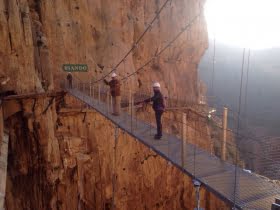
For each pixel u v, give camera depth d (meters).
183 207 28.80
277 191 5.03
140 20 30.72
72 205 18.97
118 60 26.61
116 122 10.70
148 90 30.95
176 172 28.23
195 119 32.47
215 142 32.59
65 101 21.23
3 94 14.91
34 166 16.11
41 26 20.55
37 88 16.66
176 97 34.84
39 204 16.11
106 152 22.23
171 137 8.72
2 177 9.95
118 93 11.84
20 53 15.49
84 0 24.45
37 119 16.08
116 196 22.84
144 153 25.50
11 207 13.28
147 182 25.75
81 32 23.86
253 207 4.46
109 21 26.73
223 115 6.62
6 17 14.88
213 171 5.96
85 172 20.38
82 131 21.05
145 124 10.50
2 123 13.24
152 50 32.47
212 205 27.80
